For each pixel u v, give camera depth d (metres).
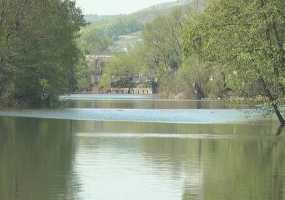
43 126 62.56
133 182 29.25
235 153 40.34
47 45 100.06
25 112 88.81
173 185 28.59
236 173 32.03
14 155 38.12
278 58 54.22
